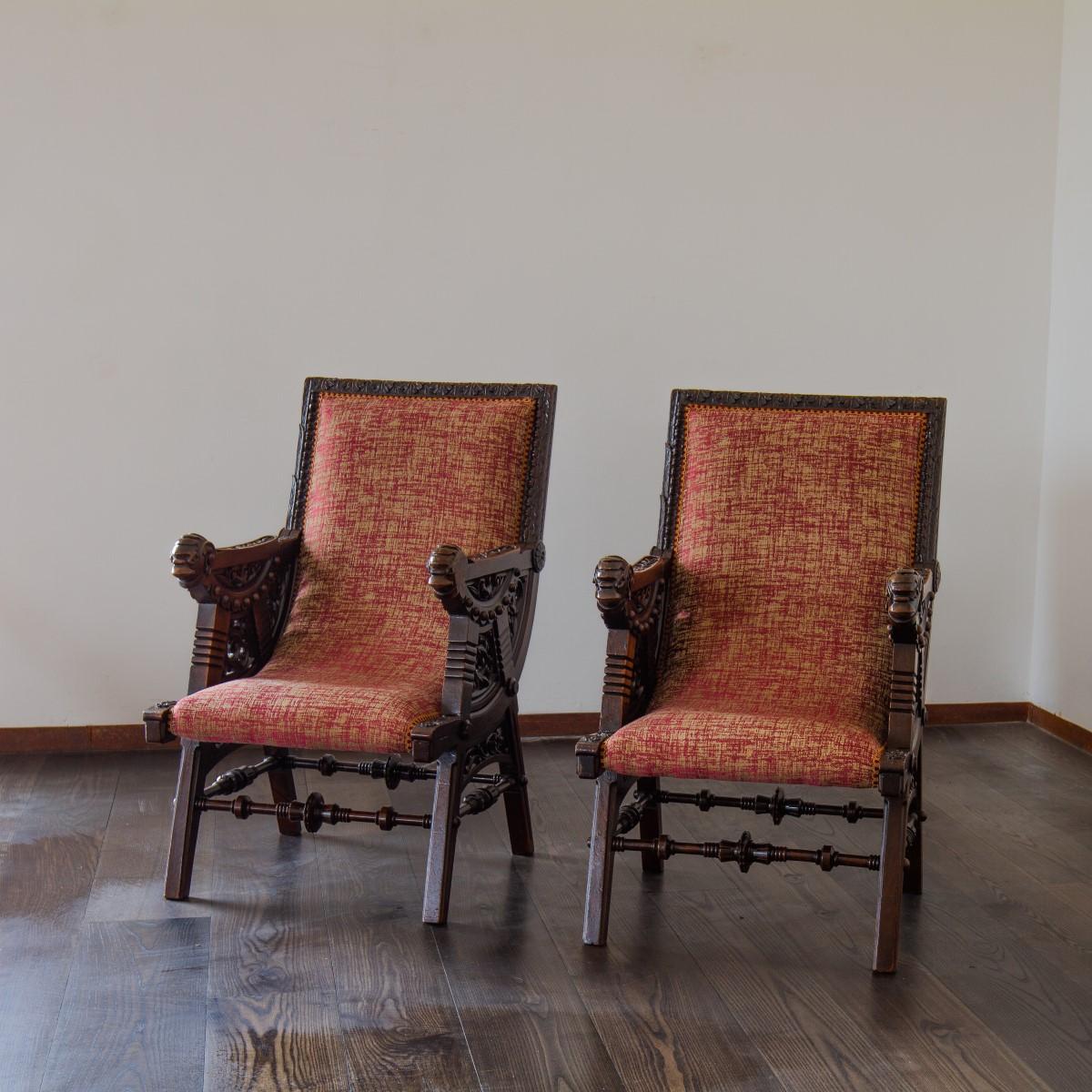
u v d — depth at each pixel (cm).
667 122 373
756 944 230
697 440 273
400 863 272
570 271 372
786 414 269
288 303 361
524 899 252
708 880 264
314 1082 180
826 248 382
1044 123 389
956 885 261
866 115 381
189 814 249
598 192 371
